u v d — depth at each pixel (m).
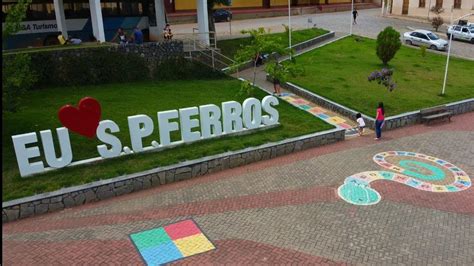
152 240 10.35
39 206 11.72
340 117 19.50
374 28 42.22
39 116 17.36
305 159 15.29
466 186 13.10
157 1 28.27
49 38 25.20
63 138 12.93
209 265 9.38
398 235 10.40
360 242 10.11
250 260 9.51
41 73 21.12
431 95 21.81
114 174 13.04
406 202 12.06
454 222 10.99
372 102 20.47
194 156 14.35
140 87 22.09
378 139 17.23
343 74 25.30
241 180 13.65
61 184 12.38
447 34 37.66
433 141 16.98
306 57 29.98
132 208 11.98
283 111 19.06
